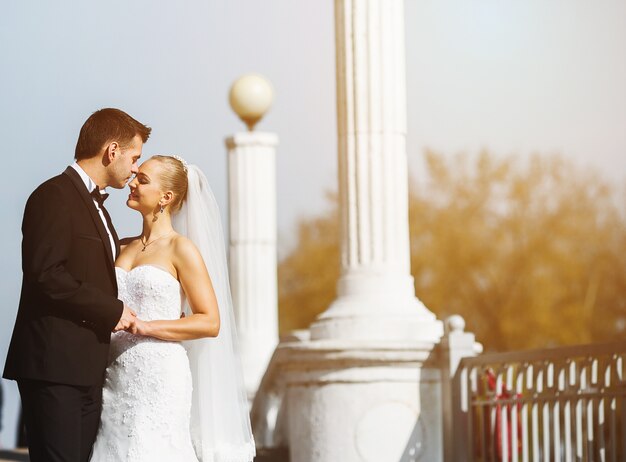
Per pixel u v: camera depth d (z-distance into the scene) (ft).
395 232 35.32
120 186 22.20
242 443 24.12
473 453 32.78
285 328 132.46
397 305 34.63
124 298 22.29
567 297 127.24
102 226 21.57
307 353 33.96
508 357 30.96
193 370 23.89
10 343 21.43
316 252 133.39
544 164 131.85
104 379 22.22
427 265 128.98
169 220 23.12
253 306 52.90
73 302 20.79
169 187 22.86
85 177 21.86
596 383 27.22
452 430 33.12
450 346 33.27
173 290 22.36
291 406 35.12
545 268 127.95
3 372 21.34
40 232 20.92
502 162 131.03
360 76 35.55
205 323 22.31
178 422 22.26
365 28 35.60
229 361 24.09
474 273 128.16
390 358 33.42
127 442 21.81
